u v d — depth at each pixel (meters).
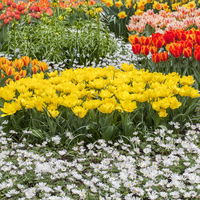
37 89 6.45
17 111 6.23
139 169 5.33
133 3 14.47
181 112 6.48
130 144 5.93
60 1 14.03
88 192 4.61
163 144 5.65
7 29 10.70
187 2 15.62
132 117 6.16
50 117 6.07
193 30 8.60
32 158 5.37
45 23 11.71
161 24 11.54
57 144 5.82
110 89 6.39
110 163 5.39
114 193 4.59
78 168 5.00
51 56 10.37
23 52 10.38
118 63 10.03
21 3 12.68
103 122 5.94
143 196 4.64
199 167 5.15
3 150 5.59
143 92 6.34
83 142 5.73
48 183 4.82
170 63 8.29
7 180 4.72
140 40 8.27
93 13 12.62
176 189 4.75
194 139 6.09
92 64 10.43
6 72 7.09
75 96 6.05
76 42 10.70
